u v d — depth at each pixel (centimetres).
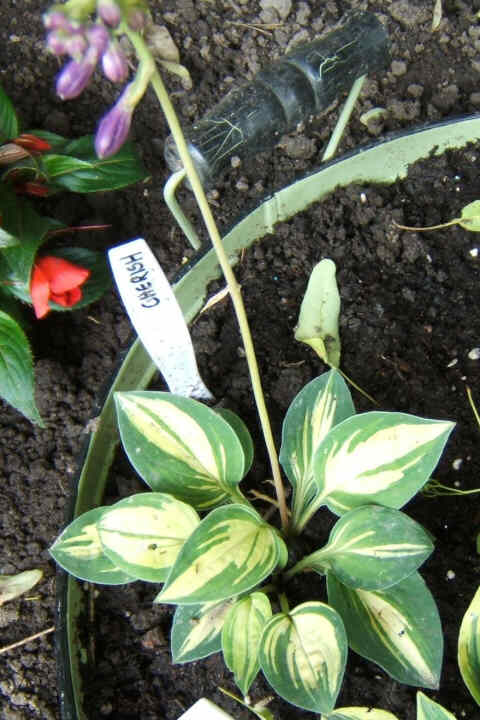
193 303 58
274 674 45
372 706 50
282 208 59
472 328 57
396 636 47
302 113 56
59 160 58
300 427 50
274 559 47
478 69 66
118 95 67
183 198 64
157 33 65
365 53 57
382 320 57
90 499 54
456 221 58
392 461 47
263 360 57
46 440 58
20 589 55
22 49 67
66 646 50
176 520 48
